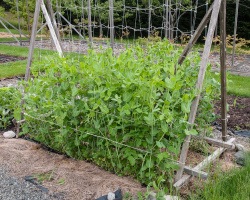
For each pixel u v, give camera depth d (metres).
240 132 3.79
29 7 15.52
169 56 3.03
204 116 3.03
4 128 3.69
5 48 11.63
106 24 15.54
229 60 10.25
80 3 11.86
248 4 14.95
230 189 2.23
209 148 3.25
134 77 2.19
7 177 2.46
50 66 2.74
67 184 2.40
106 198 2.15
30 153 2.97
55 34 3.95
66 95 2.76
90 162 2.85
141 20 16.55
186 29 16.84
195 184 2.34
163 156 2.12
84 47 11.29
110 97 2.24
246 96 5.48
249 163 2.61
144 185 2.43
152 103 2.08
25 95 3.00
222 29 2.49
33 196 2.21
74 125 2.88
